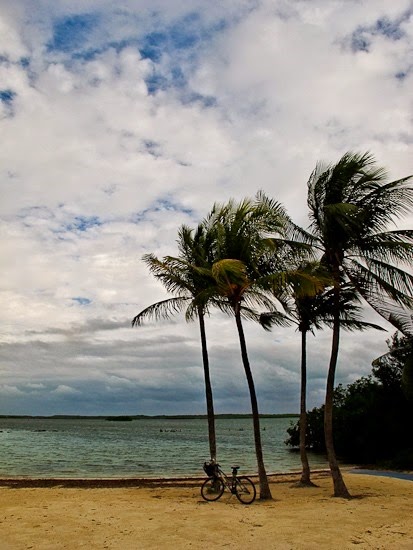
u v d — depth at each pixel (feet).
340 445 126.62
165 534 31.71
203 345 56.03
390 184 47.24
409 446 109.70
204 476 81.15
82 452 143.95
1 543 29.35
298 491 54.19
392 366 112.68
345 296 54.08
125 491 57.16
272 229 49.49
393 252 46.73
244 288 48.91
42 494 53.21
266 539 30.35
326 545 28.91
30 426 515.91
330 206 45.75
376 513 39.14
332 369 49.57
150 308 56.44
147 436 283.38
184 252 55.77
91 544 29.09
